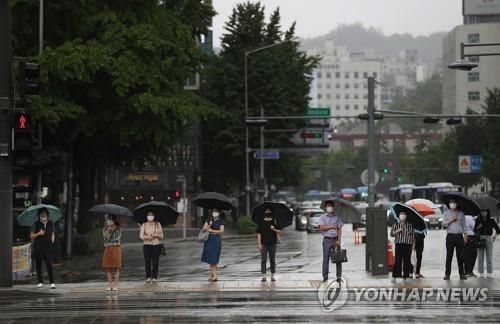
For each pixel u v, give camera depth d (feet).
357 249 200.75
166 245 258.57
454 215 117.50
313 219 308.81
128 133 176.14
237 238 288.92
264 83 342.85
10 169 117.60
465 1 618.44
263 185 314.96
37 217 120.26
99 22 173.68
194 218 352.90
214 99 346.13
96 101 175.11
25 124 115.96
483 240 123.75
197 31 203.92
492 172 447.42
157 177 354.54
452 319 78.74
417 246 120.26
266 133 346.33
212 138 359.05
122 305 93.04
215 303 93.45
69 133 175.83
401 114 219.61
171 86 180.86
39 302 97.96
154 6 186.39
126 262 178.40
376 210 125.70
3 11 116.88
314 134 366.22
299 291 106.63
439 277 122.52
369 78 218.79
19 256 135.85
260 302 94.12
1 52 117.08
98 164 210.18
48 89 165.89
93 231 198.80
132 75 167.43
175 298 100.12
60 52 162.71
